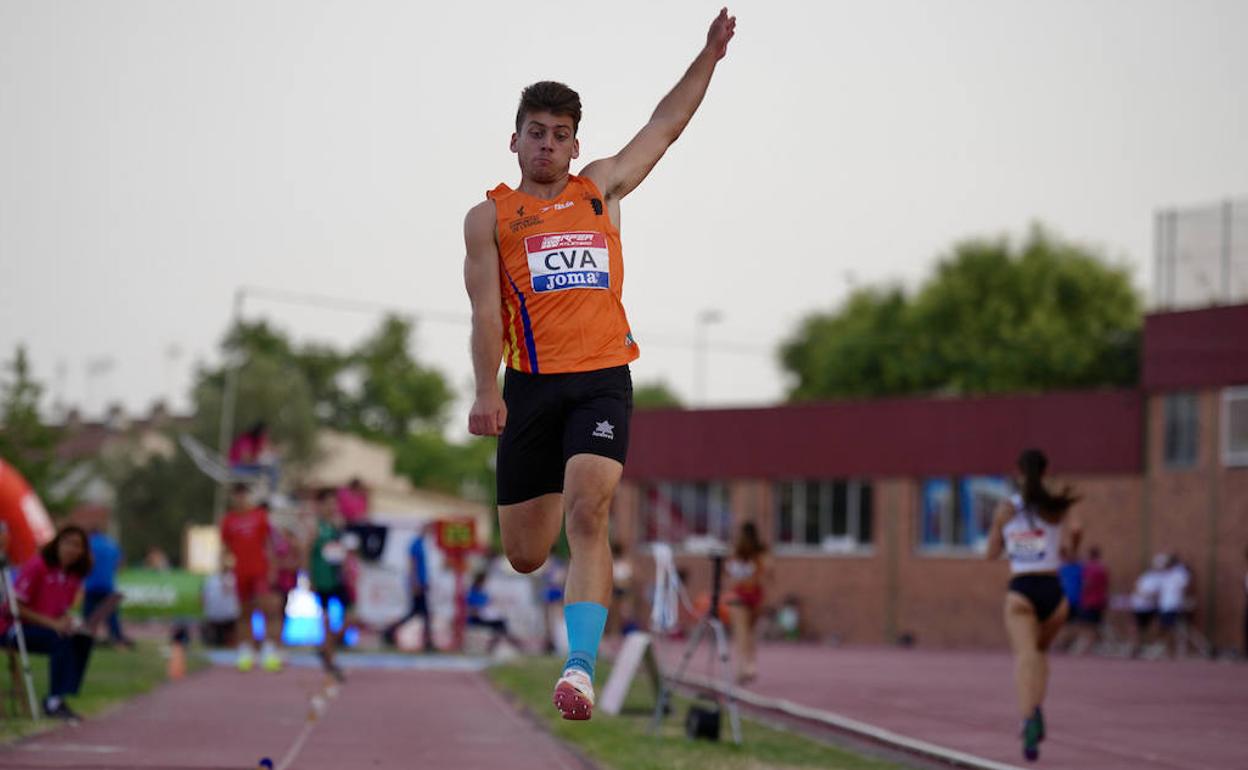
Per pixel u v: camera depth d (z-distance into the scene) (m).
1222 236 126.88
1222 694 67.75
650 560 161.12
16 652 44.22
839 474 151.38
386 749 40.69
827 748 42.19
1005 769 37.16
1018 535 39.94
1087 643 115.44
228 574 86.88
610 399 19.55
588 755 39.50
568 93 20.20
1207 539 123.44
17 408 120.19
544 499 20.31
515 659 79.94
